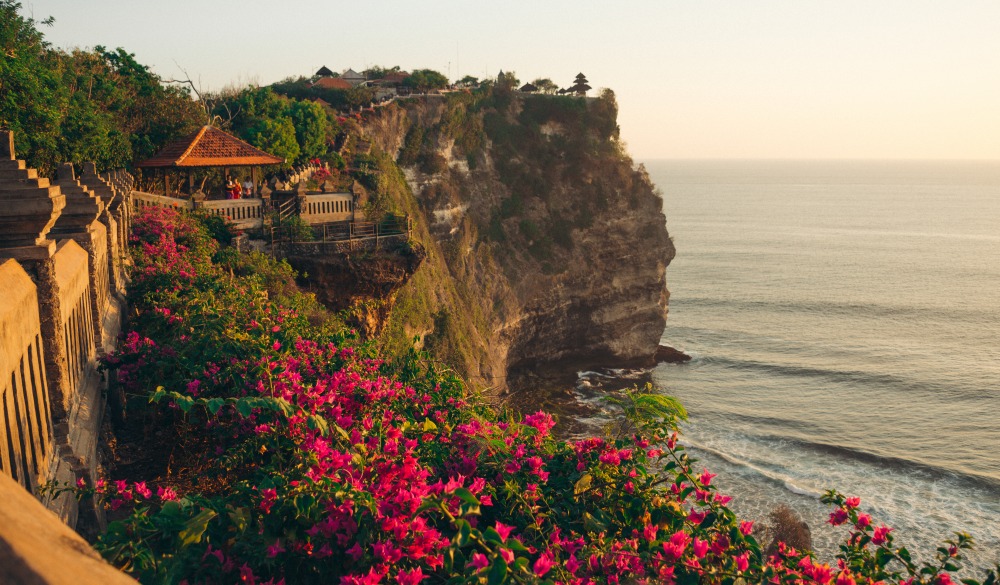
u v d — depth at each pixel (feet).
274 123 162.61
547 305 229.66
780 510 137.18
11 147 29.53
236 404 25.49
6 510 4.51
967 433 187.52
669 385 226.58
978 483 155.63
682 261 507.71
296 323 51.21
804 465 165.07
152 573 18.56
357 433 25.91
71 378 35.58
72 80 125.70
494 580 17.61
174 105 147.13
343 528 21.20
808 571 21.67
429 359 45.39
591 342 242.99
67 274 35.65
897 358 262.88
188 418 38.99
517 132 242.17
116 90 136.67
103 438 40.06
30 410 25.76
